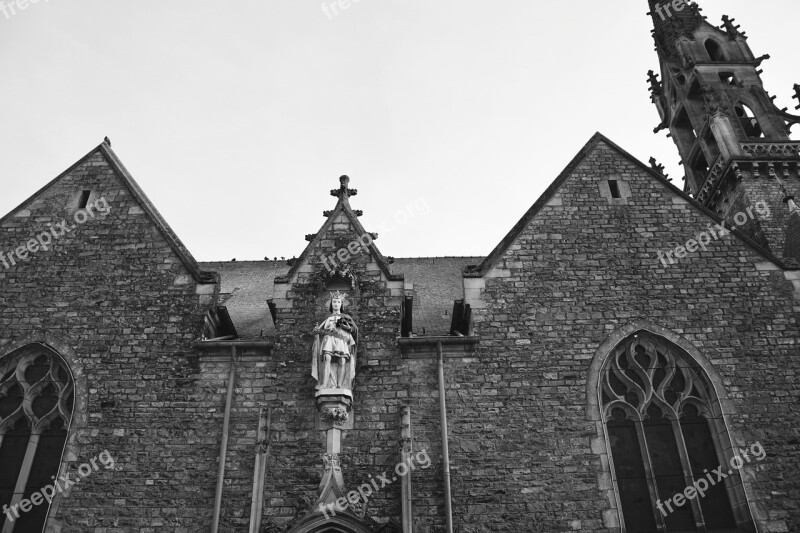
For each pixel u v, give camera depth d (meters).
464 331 19.94
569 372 18.34
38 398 18.50
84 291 19.77
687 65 34.31
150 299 19.62
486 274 19.91
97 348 18.81
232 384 18.17
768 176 28.52
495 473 16.98
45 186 21.83
